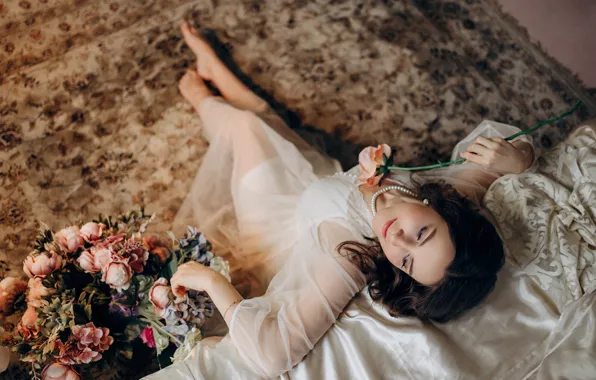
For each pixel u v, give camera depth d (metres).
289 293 1.45
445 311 1.41
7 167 1.89
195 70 2.06
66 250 1.39
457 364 1.39
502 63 2.22
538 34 2.24
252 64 2.11
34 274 1.35
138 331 1.43
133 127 1.99
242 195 1.72
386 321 1.47
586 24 2.20
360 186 1.55
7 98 1.96
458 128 2.10
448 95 2.13
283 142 1.76
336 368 1.41
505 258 1.48
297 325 1.39
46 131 1.95
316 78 2.12
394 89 2.12
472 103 2.13
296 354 1.38
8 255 1.81
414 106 2.10
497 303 1.48
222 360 1.42
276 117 1.91
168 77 2.05
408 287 1.45
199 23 2.13
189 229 1.53
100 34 2.08
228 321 1.40
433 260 1.30
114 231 1.47
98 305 1.40
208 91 1.97
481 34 2.26
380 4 2.25
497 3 2.28
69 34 2.06
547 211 1.47
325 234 1.51
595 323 1.33
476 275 1.34
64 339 1.33
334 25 2.20
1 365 1.40
